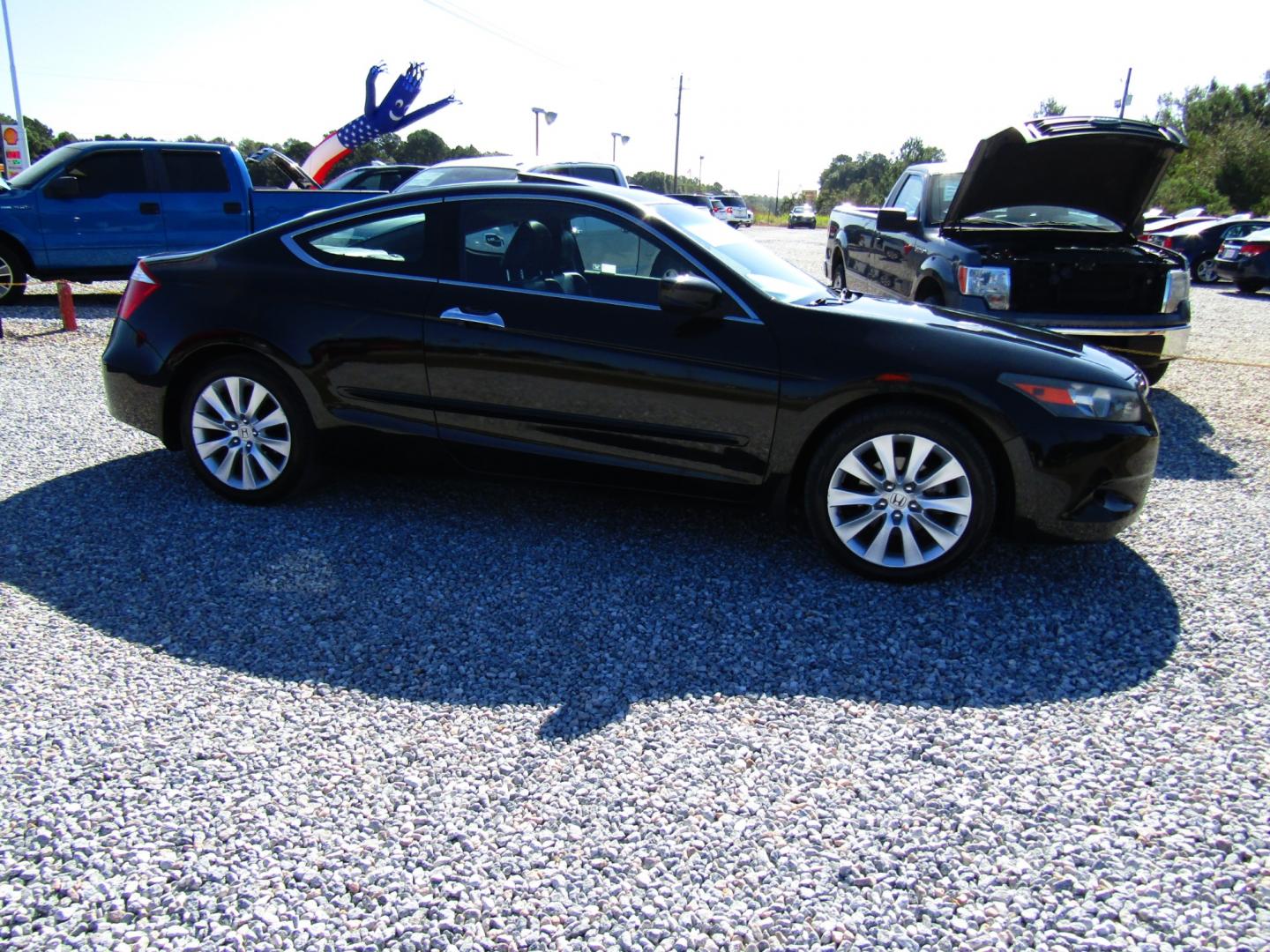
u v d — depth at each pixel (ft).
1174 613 11.96
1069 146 21.25
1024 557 13.65
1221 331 39.50
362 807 8.07
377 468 14.61
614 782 8.47
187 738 8.97
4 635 10.78
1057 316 21.44
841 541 12.64
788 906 7.06
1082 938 6.79
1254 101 202.80
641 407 13.02
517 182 13.98
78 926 6.73
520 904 7.03
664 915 6.94
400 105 66.18
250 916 6.87
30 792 8.13
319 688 9.89
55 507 14.75
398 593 12.11
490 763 8.70
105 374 15.17
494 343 13.39
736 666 10.53
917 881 7.34
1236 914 7.00
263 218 37.14
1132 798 8.33
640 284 13.19
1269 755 8.96
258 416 14.65
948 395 11.96
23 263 35.32
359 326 13.92
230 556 13.10
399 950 6.61
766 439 12.68
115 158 35.29
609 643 10.96
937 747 9.04
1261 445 20.34
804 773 8.63
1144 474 12.51
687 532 14.37
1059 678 10.36
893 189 31.63
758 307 12.78
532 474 13.89
